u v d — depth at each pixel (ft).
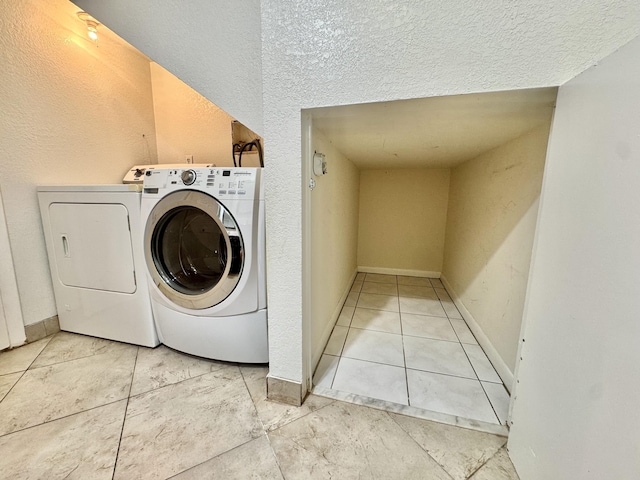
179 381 4.36
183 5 3.87
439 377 4.51
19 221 5.17
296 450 3.20
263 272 4.36
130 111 7.54
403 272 10.36
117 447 3.21
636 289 1.59
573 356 2.14
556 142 2.44
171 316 4.84
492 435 3.42
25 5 5.11
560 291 2.33
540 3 2.29
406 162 7.89
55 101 5.70
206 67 4.01
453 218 8.62
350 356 5.09
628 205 1.66
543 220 2.63
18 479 2.85
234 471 2.95
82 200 5.03
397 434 3.42
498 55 2.45
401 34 2.68
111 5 4.10
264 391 4.17
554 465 2.31
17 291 5.18
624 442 1.64
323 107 3.08
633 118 1.63
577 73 2.30
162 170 4.54
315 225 4.22
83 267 5.31
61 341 5.46
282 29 3.05
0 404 3.83
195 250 4.98
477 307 5.89
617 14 2.15
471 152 5.99
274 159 3.37
